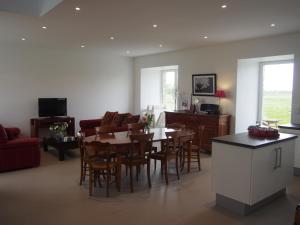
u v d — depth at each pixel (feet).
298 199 12.85
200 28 17.25
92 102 29.71
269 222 10.61
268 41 19.58
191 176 16.29
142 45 23.93
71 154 21.77
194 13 13.92
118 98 31.58
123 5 12.67
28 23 16.49
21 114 25.50
